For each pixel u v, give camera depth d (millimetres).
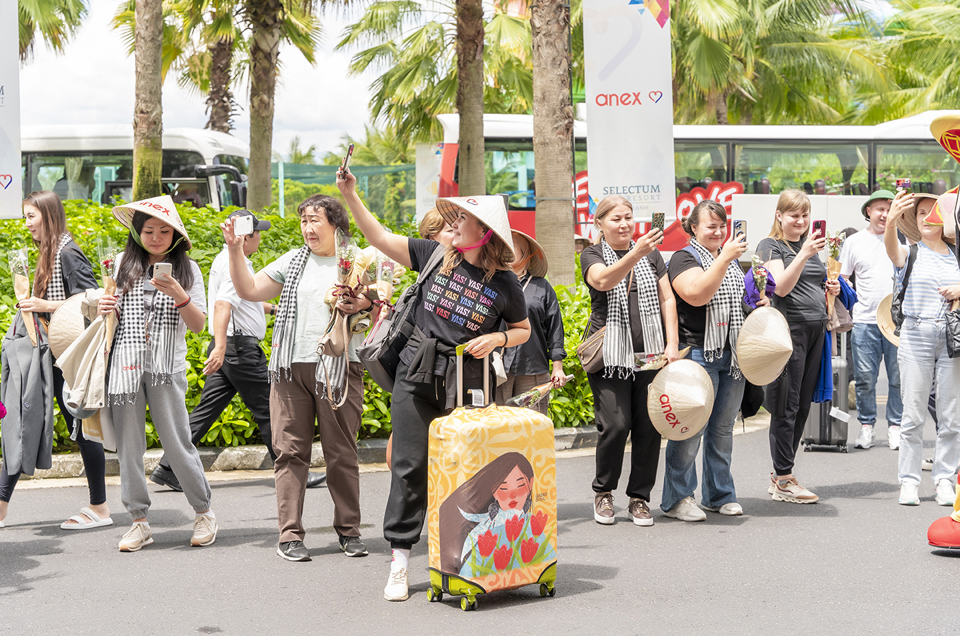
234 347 6344
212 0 16812
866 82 28734
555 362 5949
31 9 18562
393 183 26391
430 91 20953
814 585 4363
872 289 8047
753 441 8289
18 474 5445
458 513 3996
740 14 24344
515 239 5730
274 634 3768
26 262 5359
